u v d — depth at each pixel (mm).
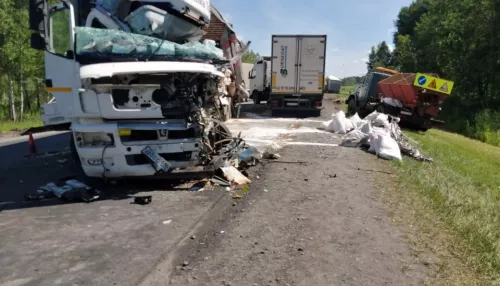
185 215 5219
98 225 4859
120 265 3818
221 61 7766
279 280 3553
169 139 6145
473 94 31562
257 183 6738
